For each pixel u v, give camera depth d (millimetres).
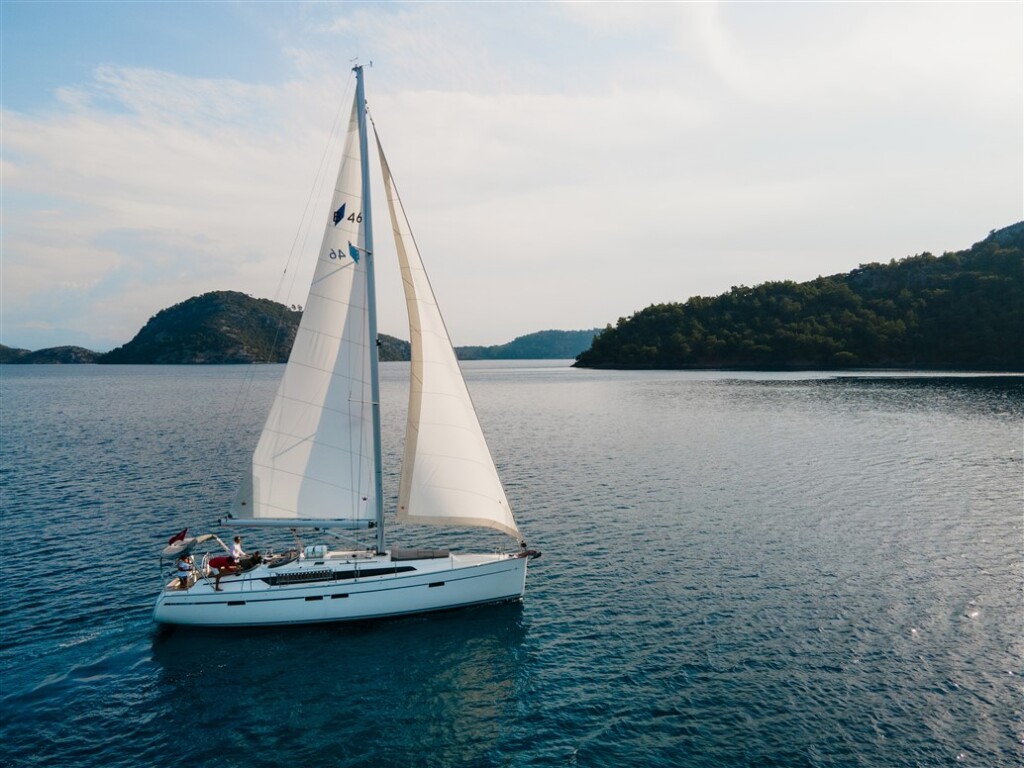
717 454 60688
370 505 24875
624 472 52844
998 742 17297
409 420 25250
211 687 20359
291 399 23812
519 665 21750
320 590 24016
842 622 24594
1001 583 28109
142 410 103625
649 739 17734
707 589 27938
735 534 35750
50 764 16656
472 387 168000
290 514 24359
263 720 18781
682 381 164375
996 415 83688
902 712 18734
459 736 18047
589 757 17047
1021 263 191375
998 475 49719
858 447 62938
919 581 28484
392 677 21047
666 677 20891
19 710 18953
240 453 61625
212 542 34250
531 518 39281
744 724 18312
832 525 37250
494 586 25938
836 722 18328
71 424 84750
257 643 23125
